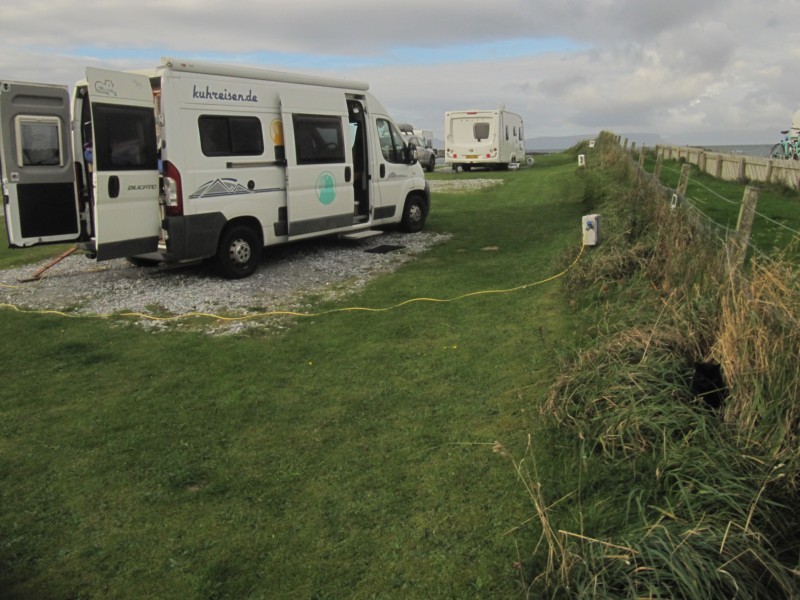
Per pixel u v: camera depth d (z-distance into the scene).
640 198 8.63
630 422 3.53
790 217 10.12
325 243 10.98
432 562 2.98
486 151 25.97
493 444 3.96
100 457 4.08
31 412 4.77
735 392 3.44
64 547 3.22
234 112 8.33
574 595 2.49
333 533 3.23
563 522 3.04
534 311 6.52
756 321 3.44
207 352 5.92
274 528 3.30
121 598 2.86
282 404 4.75
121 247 7.49
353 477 3.72
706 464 2.97
